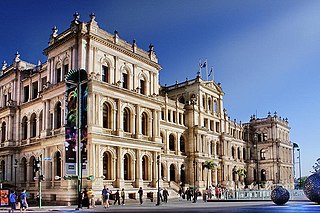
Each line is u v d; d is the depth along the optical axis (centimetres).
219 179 9594
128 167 5994
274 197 3772
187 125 8688
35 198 5931
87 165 5162
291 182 13225
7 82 7525
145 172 6369
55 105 5809
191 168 8425
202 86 9206
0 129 7369
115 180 5625
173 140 8262
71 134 4959
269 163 12181
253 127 12769
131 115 6144
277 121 12456
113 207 4338
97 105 5441
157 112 6725
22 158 6750
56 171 5616
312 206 3281
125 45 6362
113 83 5941
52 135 5691
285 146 12888
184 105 8725
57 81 6006
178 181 8038
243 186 10412
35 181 6200
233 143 11038
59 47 5966
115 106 5822
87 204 4266
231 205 4250
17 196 5450
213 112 9688
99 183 5250
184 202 5547
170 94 9556
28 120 6812
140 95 6256
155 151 6488
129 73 6344
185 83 9294
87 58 5616
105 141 5453
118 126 5803
